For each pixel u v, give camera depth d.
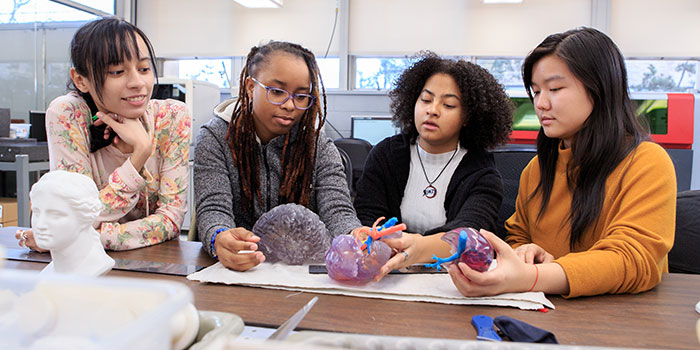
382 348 0.38
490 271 0.67
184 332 0.38
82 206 0.56
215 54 4.96
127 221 1.14
